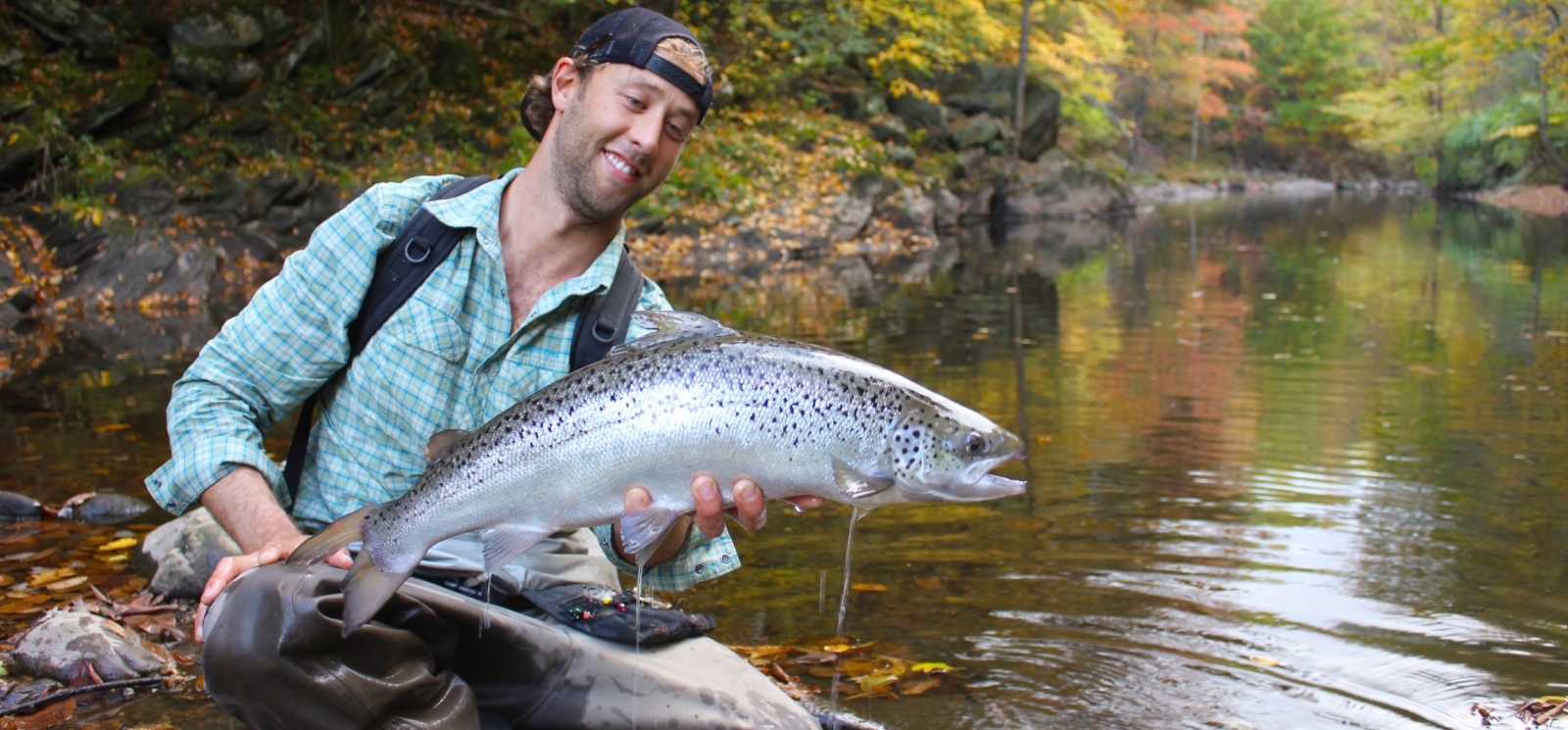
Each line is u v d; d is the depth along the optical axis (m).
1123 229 14.98
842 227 11.86
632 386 1.32
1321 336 6.32
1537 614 2.34
